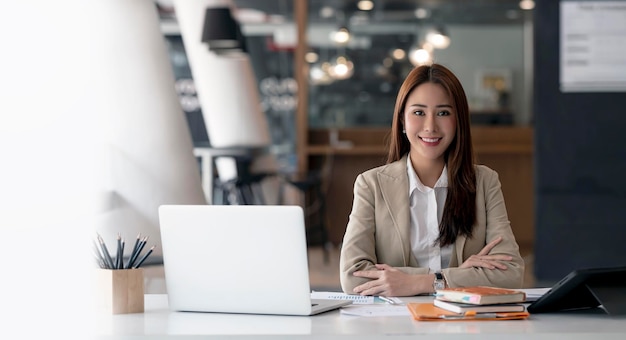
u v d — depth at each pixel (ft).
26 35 21.15
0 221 20.72
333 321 7.14
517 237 39.63
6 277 18.69
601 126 25.67
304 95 38.17
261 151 38.63
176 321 7.26
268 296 7.55
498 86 47.67
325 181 38.58
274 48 47.88
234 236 7.57
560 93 25.73
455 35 47.62
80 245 20.44
